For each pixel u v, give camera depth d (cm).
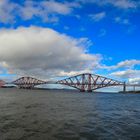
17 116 2978
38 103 5691
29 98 8238
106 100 9100
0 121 2511
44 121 2605
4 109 3878
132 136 1919
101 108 4919
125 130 2188
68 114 3416
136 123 2694
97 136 1875
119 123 2658
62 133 1952
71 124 2462
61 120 2744
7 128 2098
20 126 2222
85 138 1794
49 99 7988
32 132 1948
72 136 1848
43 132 1967
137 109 4984
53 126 2288
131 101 8844
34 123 2434
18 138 1716
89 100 8469
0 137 1736
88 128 2241
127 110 4631
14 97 8681
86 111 4044
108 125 2478
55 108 4381
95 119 2962
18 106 4584
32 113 3366
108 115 3525
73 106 5128
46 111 3728
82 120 2819
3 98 7731
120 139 1792
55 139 1731
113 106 5706
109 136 1891
